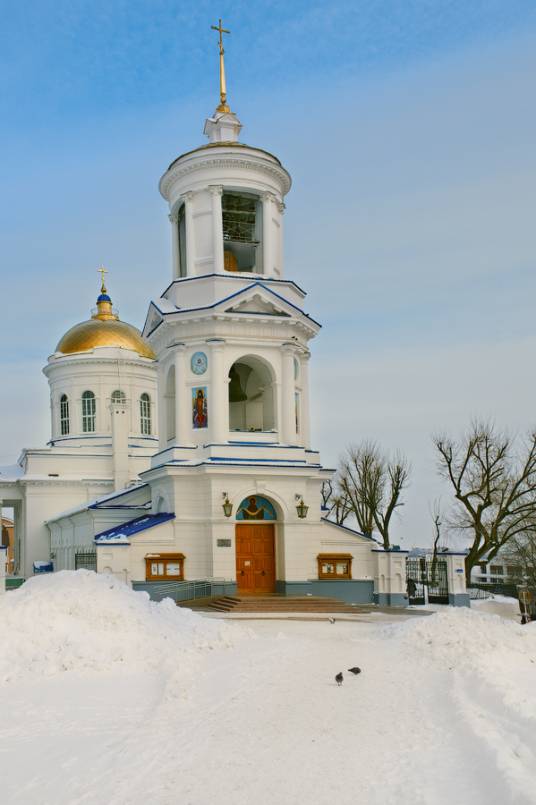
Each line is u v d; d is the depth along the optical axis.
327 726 15.69
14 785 13.38
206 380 43.19
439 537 66.00
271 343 43.91
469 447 58.59
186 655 22.06
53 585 24.67
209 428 42.75
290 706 17.12
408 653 22.12
